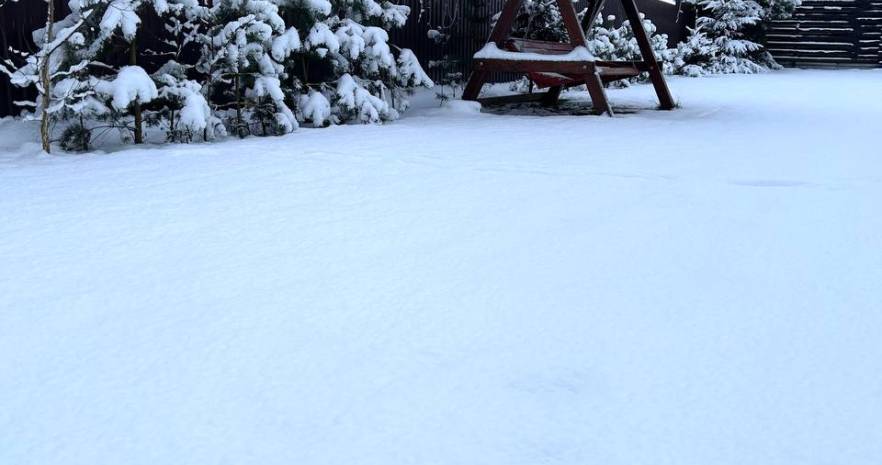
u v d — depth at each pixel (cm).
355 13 768
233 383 180
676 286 251
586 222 332
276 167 465
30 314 222
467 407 169
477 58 877
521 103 1020
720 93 1205
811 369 190
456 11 1072
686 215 347
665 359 195
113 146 573
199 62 646
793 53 2261
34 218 333
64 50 547
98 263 270
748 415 167
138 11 637
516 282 253
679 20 1980
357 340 205
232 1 633
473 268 267
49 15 520
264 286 246
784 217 345
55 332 209
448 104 862
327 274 259
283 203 365
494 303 233
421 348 200
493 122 752
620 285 251
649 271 266
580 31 834
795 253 290
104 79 574
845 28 2222
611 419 165
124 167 464
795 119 802
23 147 539
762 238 310
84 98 545
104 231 312
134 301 233
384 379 183
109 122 599
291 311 225
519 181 426
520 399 173
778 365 193
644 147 571
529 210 354
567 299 238
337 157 505
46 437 156
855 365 193
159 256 278
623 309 230
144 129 634
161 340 204
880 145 588
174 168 461
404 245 294
